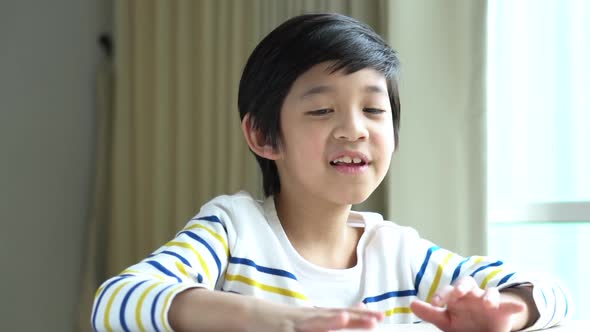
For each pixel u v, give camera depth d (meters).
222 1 1.96
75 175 2.17
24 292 2.16
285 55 0.82
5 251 2.16
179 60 2.01
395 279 0.89
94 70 2.18
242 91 0.89
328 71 0.79
